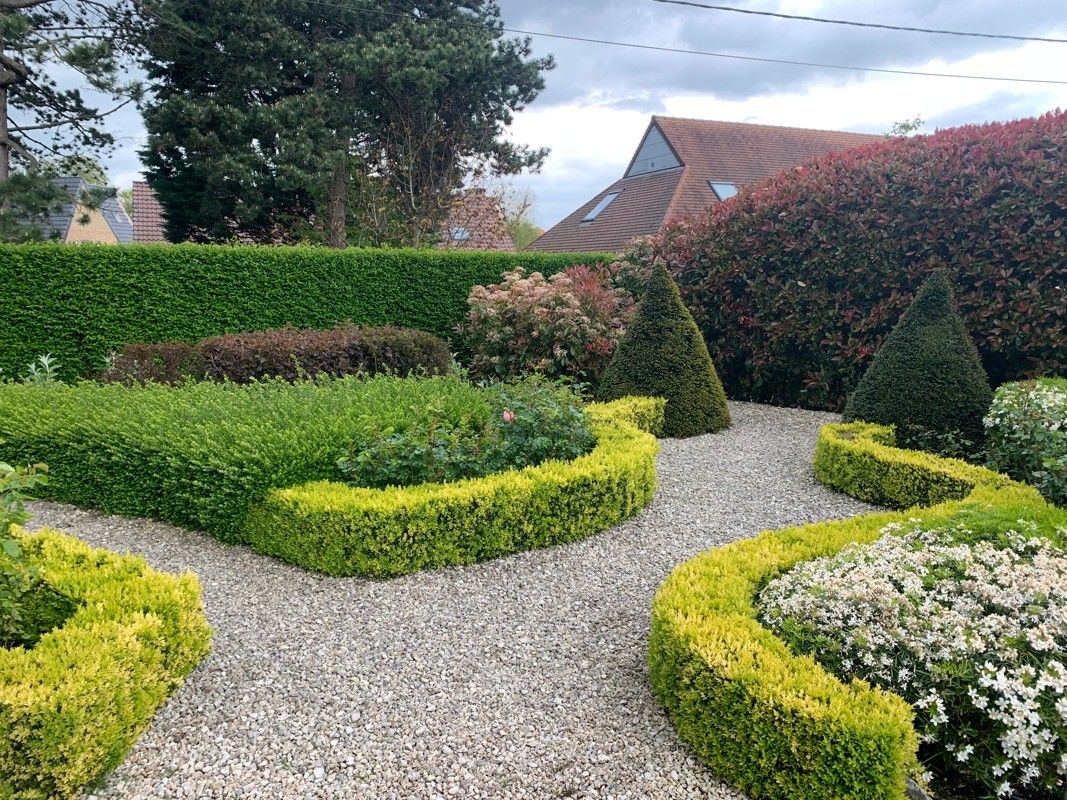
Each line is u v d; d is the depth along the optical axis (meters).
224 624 3.60
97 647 2.64
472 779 2.56
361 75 14.19
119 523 5.02
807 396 8.65
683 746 2.74
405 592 3.93
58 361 9.74
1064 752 2.23
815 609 2.83
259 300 10.40
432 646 3.41
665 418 7.06
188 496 4.71
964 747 2.37
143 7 13.12
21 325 9.58
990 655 2.44
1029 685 2.31
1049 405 4.86
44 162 14.16
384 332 8.59
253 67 13.72
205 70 14.39
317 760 2.64
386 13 14.73
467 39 15.16
